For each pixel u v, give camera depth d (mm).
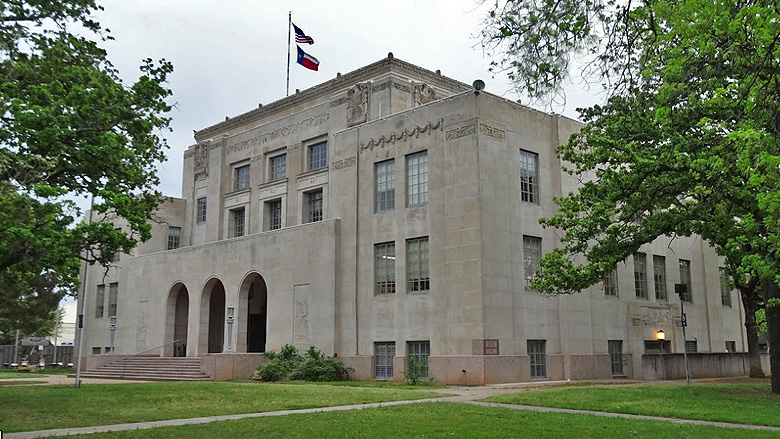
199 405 20016
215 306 46688
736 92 16047
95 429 15258
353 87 40875
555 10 11516
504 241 31484
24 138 18828
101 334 52344
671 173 22344
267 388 25922
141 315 48031
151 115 22297
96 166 20797
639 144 24234
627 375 35562
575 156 26750
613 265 23797
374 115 39625
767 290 22578
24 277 26016
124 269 50500
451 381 30219
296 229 38438
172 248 51781
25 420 16875
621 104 17672
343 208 36750
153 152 23578
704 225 22547
